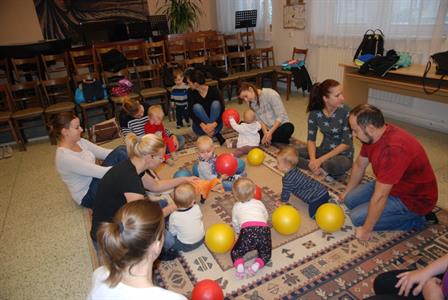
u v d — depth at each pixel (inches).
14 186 114.6
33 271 73.7
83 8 244.8
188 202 68.1
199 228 71.5
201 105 132.0
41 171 125.3
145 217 32.1
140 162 62.1
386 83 126.6
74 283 69.6
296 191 80.9
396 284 46.5
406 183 69.1
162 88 174.2
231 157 96.5
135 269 32.8
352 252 70.1
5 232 88.6
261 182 100.6
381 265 66.1
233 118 125.2
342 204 86.4
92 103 156.6
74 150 88.2
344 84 145.7
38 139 161.5
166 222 77.8
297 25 198.2
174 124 165.3
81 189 89.4
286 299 59.9
